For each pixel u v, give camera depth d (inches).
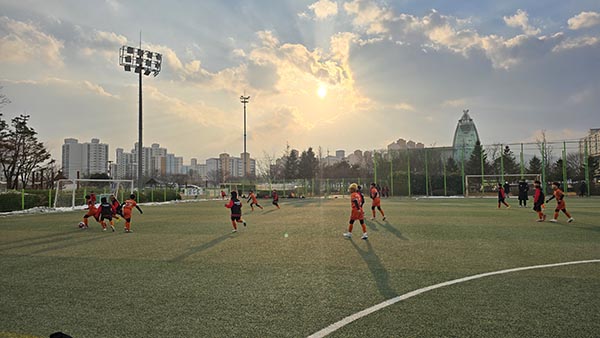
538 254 344.8
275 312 198.5
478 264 305.4
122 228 600.1
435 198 1652.3
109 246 417.1
